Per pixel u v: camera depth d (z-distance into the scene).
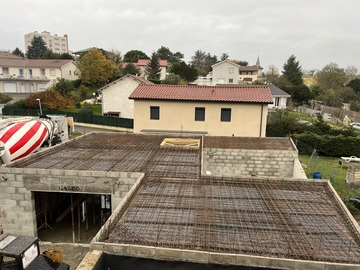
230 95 21.38
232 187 9.20
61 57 69.94
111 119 33.81
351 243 6.20
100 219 13.06
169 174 10.27
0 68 52.31
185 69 60.69
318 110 46.81
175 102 21.30
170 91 22.36
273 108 41.84
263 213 7.48
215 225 6.80
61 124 19.72
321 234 6.52
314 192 8.89
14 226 10.82
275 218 7.21
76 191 10.38
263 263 5.42
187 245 5.96
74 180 10.30
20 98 44.72
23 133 14.12
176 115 21.52
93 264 5.38
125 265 5.81
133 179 10.03
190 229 6.61
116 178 10.10
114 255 5.78
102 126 34.56
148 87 23.06
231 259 5.49
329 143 24.23
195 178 9.87
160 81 52.16
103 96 36.84
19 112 36.47
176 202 8.02
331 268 5.29
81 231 11.97
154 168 11.02
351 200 13.25
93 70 48.34
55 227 12.32
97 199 14.28
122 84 36.22
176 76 53.72
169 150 14.03
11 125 14.33
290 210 7.67
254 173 14.76
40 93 38.41
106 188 10.23
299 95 53.38
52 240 11.23
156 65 62.50
